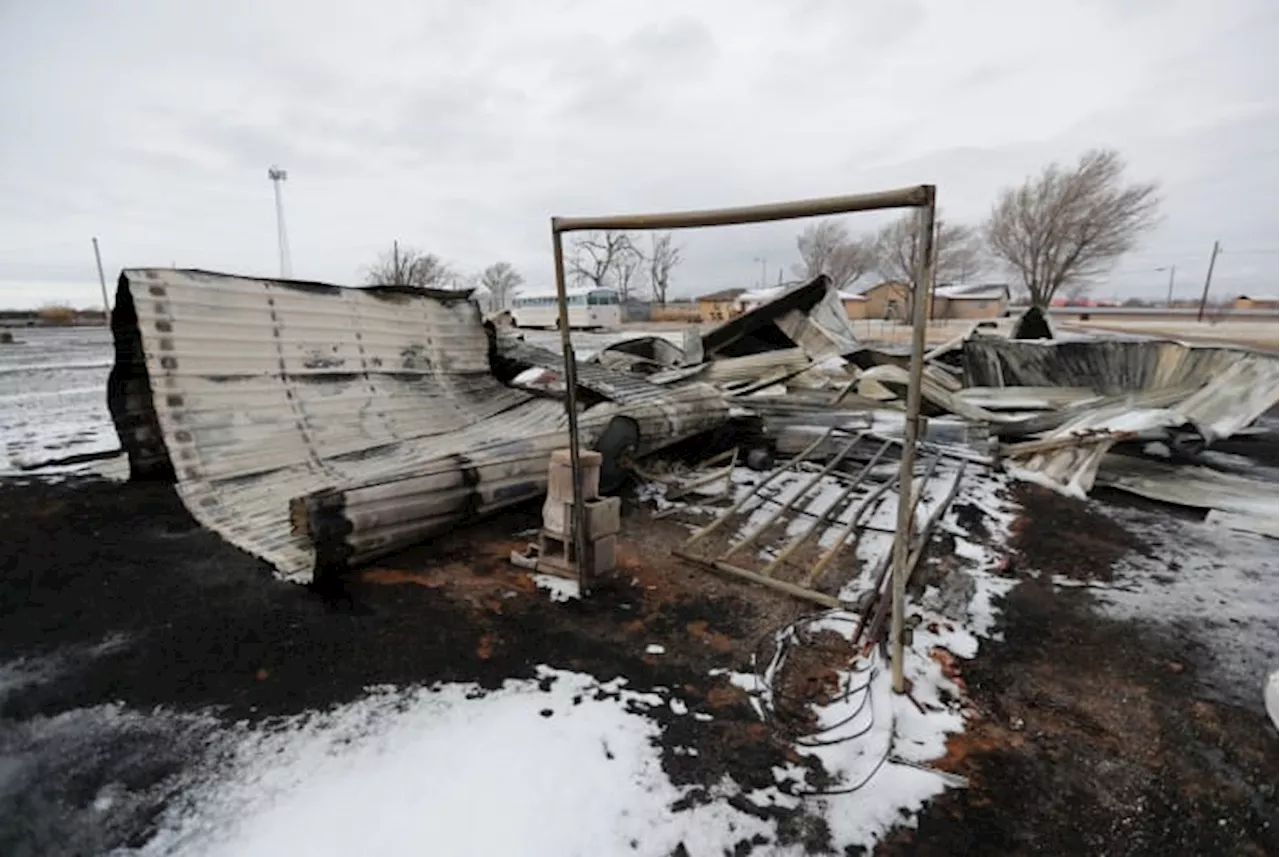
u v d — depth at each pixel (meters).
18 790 1.84
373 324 5.36
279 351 4.64
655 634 2.71
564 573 3.20
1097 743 2.06
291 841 1.68
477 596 3.03
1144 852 1.65
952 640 2.68
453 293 6.21
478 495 3.65
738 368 8.23
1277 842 1.68
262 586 3.09
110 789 1.85
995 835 1.70
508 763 1.95
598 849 1.66
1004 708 2.23
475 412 5.67
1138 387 7.01
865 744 2.03
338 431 4.70
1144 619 2.89
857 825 1.73
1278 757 2.00
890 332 26.45
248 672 2.41
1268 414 8.57
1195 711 2.23
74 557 3.40
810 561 3.50
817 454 5.67
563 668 2.46
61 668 2.43
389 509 3.21
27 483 4.80
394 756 1.98
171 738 2.06
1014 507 4.53
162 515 4.05
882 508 4.41
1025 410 6.95
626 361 9.17
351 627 2.73
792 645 2.61
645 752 2.00
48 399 8.93
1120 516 4.35
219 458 4.07
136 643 2.60
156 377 3.97
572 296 32.12
